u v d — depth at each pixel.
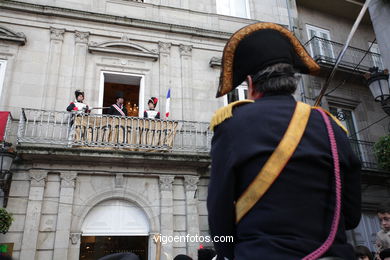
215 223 1.24
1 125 9.45
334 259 1.05
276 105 1.33
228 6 14.66
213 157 1.31
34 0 11.70
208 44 13.22
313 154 1.22
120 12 12.62
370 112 15.42
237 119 1.29
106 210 10.32
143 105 11.83
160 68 12.36
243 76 1.50
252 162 1.21
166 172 10.84
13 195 9.39
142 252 11.70
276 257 1.06
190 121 11.27
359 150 14.40
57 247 9.21
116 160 10.27
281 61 1.46
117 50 11.96
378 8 10.02
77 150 9.73
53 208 9.62
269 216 1.14
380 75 8.19
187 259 5.34
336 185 1.23
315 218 1.17
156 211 10.49
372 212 13.47
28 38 11.22
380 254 4.46
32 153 9.39
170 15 13.25
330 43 15.74
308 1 16.25
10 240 9.00
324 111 1.44
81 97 10.45
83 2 12.27
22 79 10.73
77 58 11.50
